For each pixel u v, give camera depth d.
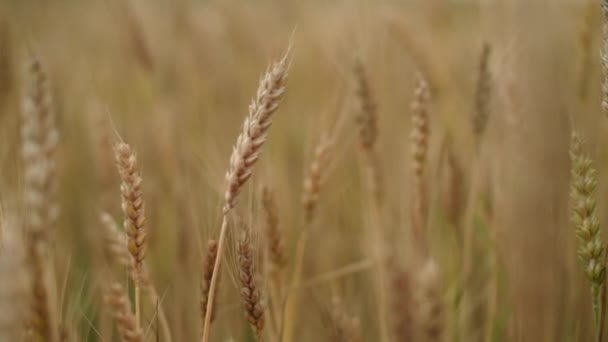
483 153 0.94
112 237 0.77
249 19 1.73
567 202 0.75
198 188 0.95
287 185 1.06
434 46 1.34
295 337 0.89
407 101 1.15
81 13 2.40
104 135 1.00
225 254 0.72
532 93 0.75
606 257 0.68
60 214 1.15
